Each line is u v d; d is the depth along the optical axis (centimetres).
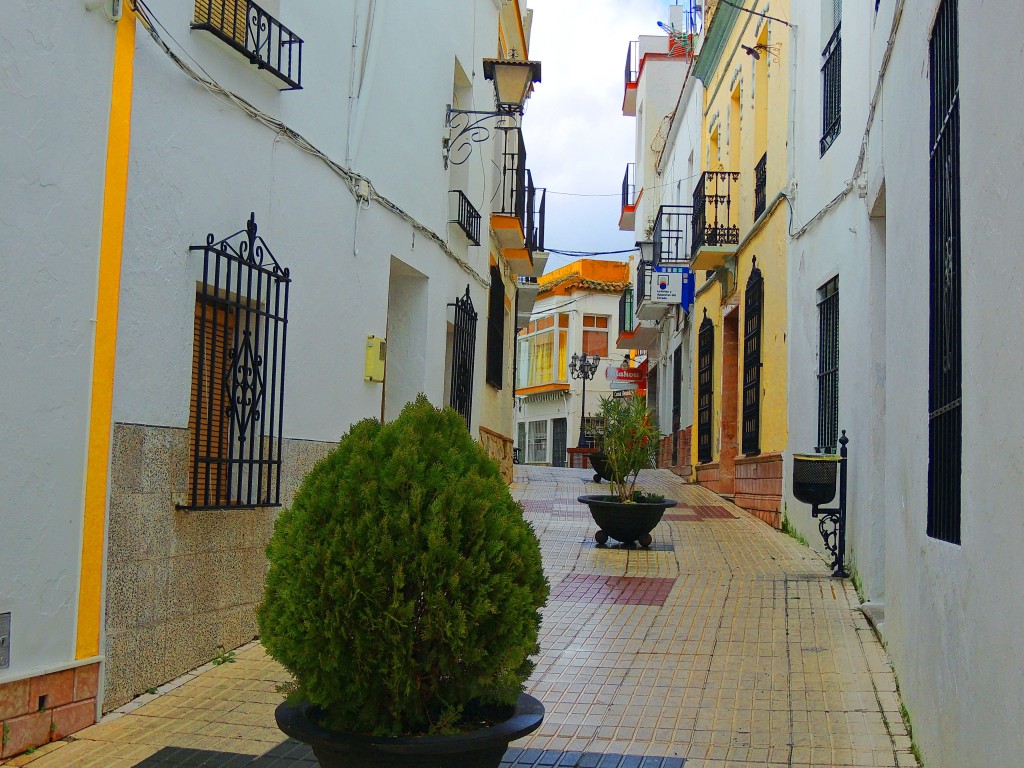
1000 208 304
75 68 496
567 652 659
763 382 1323
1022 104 279
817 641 670
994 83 312
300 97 731
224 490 651
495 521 358
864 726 511
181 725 515
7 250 456
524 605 354
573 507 1472
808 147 1084
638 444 1120
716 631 706
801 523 1108
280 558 358
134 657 548
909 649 511
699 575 919
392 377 1039
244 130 652
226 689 571
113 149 524
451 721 345
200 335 587
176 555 585
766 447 1305
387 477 353
